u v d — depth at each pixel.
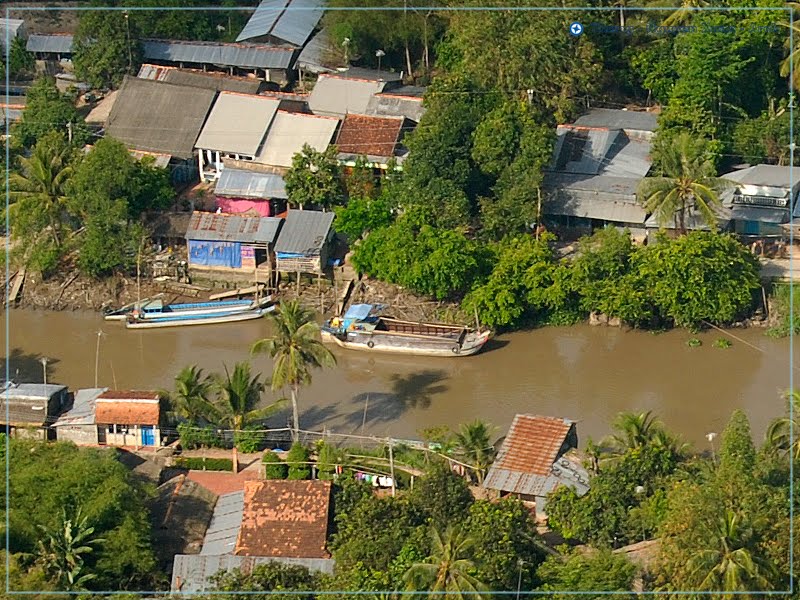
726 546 65.94
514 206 101.56
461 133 103.62
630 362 95.06
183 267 105.62
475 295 98.50
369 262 101.44
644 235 103.88
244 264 104.50
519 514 72.38
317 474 80.69
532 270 98.31
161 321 101.25
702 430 86.81
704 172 99.25
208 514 77.19
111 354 98.56
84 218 106.44
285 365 83.56
